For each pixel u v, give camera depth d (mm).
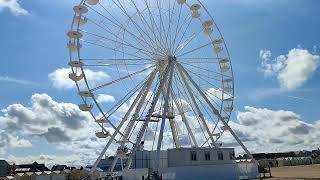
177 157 58000
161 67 58469
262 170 69000
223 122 61969
